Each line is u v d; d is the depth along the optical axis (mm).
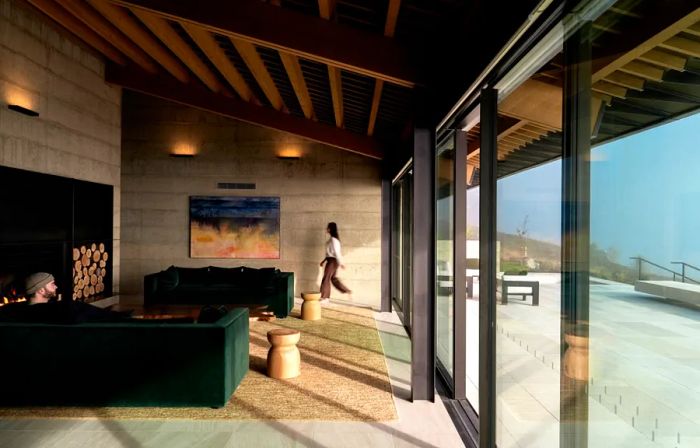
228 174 9242
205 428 3238
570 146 1528
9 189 5562
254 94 7707
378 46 3494
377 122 7004
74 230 6949
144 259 9188
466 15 2627
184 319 3857
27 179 5891
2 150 5418
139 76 7832
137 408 3611
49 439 3047
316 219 9234
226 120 9250
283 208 9242
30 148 5910
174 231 9211
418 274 3830
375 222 9211
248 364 4527
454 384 3838
